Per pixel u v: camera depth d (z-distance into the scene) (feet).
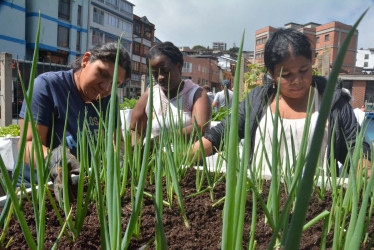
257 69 14.83
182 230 1.78
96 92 3.89
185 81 4.88
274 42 3.26
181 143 2.83
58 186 1.67
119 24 89.10
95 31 79.56
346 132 3.31
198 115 4.54
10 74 10.00
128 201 2.13
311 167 0.46
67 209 1.52
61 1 67.46
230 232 0.79
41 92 3.71
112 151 1.05
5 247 1.47
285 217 0.76
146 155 1.03
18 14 58.59
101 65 3.66
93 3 77.00
